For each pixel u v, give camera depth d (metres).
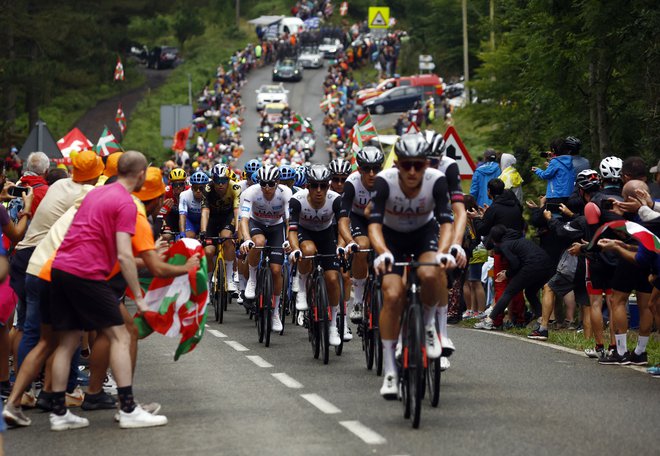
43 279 13.77
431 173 14.11
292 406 14.52
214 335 23.03
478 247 26.22
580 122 38.25
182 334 14.48
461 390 15.67
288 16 190.12
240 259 25.59
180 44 169.00
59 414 13.62
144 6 119.25
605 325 22.70
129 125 111.06
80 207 13.55
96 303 13.35
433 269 13.85
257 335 23.02
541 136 45.78
